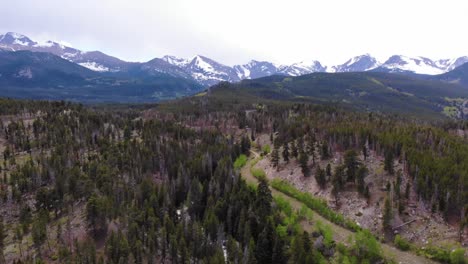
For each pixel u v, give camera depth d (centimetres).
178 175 13288
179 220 10769
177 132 19988
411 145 12319
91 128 18625
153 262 8925
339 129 14838
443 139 13462
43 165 13825
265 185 10869
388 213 9244
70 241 10038
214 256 8244
